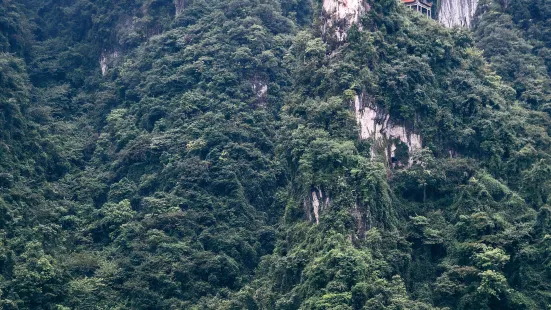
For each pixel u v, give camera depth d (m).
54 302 148.62
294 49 177.88
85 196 174.38
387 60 159.88
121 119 186.25
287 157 153.88
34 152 177.00
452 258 144.88
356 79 155.50
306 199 149.38
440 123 158.88
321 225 144.50
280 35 190.25
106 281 153.88
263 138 173.88
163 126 180.25
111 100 194.12
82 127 192.00
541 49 188.50
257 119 177.00
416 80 159.00
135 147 177.12
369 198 144.75
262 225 163.25
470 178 153.75
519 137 161.00
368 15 160.88
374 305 134.00
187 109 179.25
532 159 157.75
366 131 154.00
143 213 166.88
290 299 139.88
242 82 181.88
